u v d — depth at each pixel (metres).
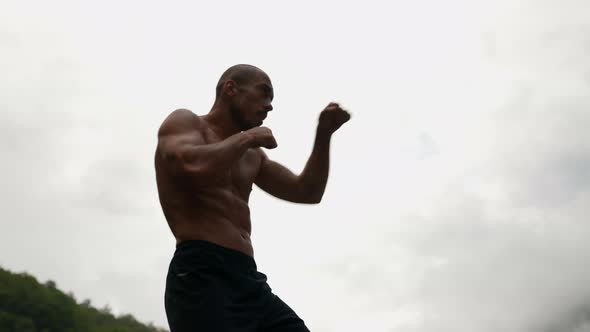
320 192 4.98
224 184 4.30
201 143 4.12
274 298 4.31
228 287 4.03
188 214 4.15
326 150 4.93
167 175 4.23
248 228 4.38
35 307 58.94
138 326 68.75
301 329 4.29
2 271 62.97
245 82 4.44
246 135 3.97
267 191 5.07
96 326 63.38
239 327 3.98
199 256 4.04
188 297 3.97
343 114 4.81
